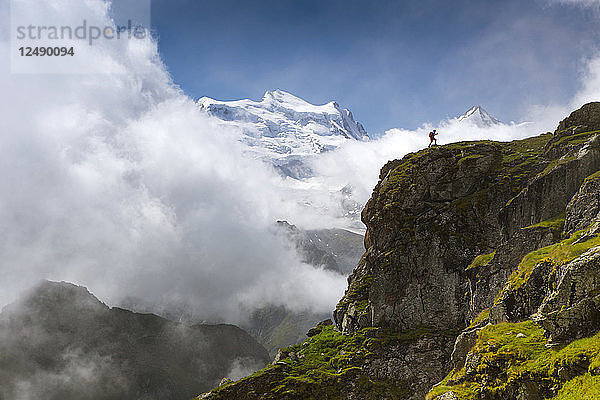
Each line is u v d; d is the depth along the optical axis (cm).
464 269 7456
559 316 3061
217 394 7306
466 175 8156
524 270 3819
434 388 3647
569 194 5331
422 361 7081
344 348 7844
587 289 3030
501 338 3381
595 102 6109
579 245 3431
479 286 5688
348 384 7138
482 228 7600
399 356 7244
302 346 8588
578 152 5506
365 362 7338
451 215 7912
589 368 2667
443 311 7462
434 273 7688
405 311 7725
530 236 5153
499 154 8306
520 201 5847
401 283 7881
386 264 8062
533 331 3359
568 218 4641
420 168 8731
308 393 7069
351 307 8494
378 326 7862
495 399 3156
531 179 6028
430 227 7975
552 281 3438
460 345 4297
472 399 3247
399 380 7069
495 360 3259
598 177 4488
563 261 3388
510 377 3066
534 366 2989
